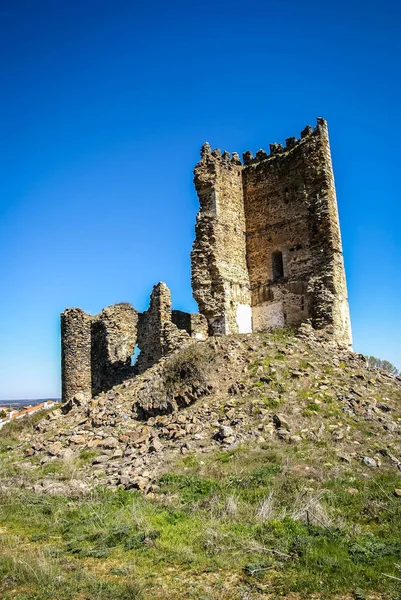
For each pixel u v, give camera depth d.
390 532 8.79
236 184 28.70
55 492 12.22
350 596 7.00
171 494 11.27
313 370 18.17
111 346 31.23
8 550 8.97
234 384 17.50
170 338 23.38
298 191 26.81
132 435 16.02
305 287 25.61
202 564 8.11
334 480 11.09
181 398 17.77
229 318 25.97
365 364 20.08
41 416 27.66
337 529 8.92
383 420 15.02
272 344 20.33
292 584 7.26
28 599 7.20
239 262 27.69
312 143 26.50
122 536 9.26
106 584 7.48
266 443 13.59
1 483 13.09
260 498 10.36
